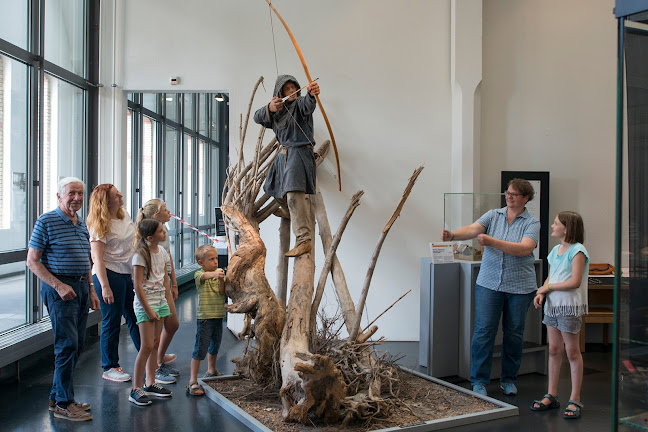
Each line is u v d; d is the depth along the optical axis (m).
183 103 10.52
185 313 7.62
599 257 5.93
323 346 3.94
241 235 4.29
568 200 5.95
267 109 4.00
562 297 3.70
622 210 1.87
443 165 5.95
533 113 5.98
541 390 4.36
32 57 4.94
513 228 4.12
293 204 4.09
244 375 4.29
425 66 5.95
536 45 5.97
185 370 4.80
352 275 5.95
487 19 6.00
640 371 1.85
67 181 3.47
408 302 5.96
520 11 5.98
